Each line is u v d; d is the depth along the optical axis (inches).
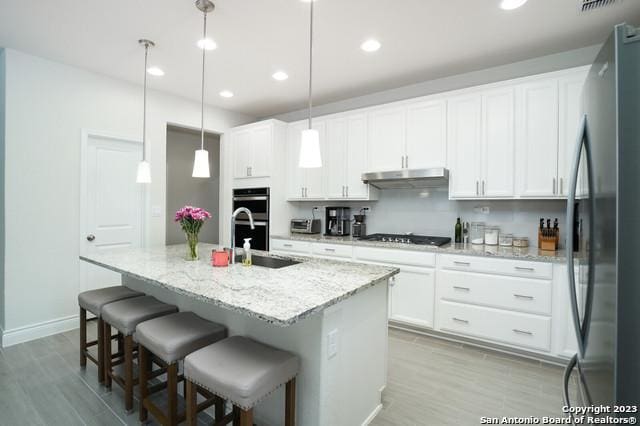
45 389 85.0
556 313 97.3
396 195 152.3
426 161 130.8
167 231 228.1
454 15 92.0
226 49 112.7
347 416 65.7
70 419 73.5
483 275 108.6
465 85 133.2
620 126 31.1
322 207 176.4
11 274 113.6
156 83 144.6
